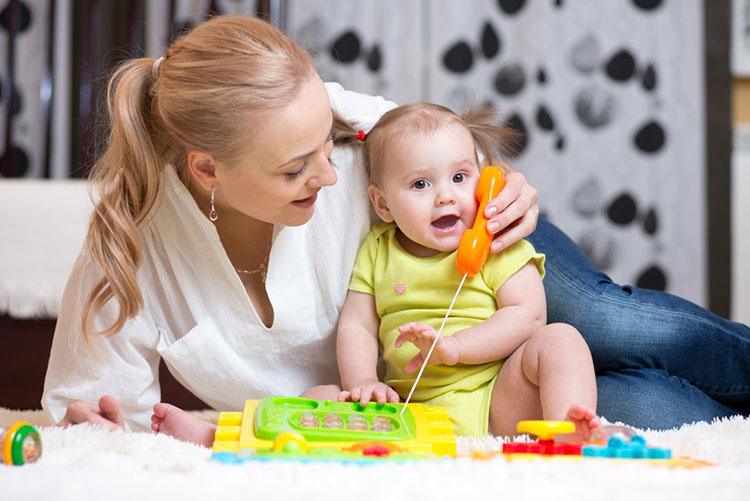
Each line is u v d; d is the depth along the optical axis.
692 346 1.33
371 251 1.36
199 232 1.26
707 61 3.41
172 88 1.12
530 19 3.34
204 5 3.29
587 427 0.95
